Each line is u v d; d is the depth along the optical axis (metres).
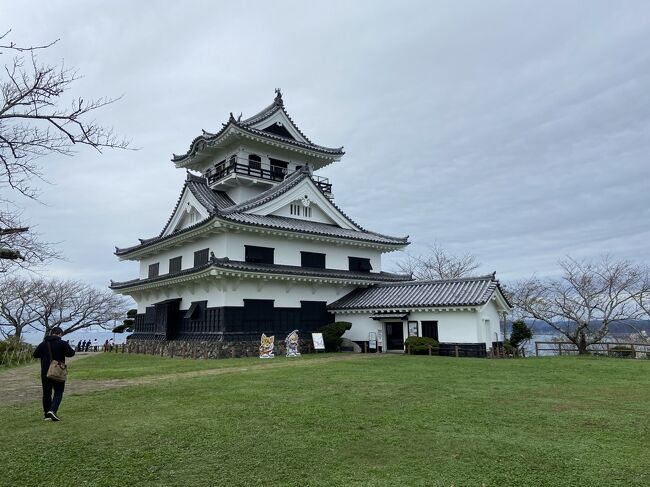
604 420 7.74
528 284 38.25
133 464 5.67
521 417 7.97
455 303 22.77
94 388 11.97
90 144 9.30
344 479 5.14
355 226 32.34
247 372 15.26
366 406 8.95
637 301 29.45
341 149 35.88
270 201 27.91
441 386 11.51
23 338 46.66
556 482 5.00
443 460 5.74
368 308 26.22
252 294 25.00
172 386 12.01
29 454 6.07
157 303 29.97
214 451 6.14
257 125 32.38
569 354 28.92
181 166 36.41
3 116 8.70
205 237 26.92
